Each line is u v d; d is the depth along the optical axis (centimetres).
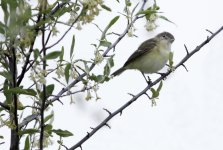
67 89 1018
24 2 808
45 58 825
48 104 938
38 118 966
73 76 909
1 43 802
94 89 937
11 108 912
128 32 1080
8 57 882
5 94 908
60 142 959
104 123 1040
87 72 927
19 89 849
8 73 860
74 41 910
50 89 923
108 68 988
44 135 934
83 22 858
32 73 817
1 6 793
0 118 890
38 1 824
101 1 862
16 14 788
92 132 1012
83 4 850
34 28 814
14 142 900
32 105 957
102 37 1018
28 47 825
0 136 952
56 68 898
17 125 892
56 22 838
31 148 939
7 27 790
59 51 831
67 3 895
